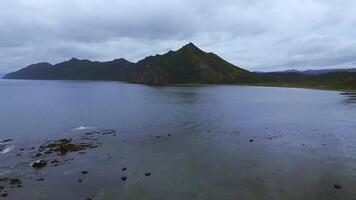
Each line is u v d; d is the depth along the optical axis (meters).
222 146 44.28
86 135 53.25
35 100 125.06
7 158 39.16
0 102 116.19
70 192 28.59
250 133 53.31
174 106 97.06
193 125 61.78
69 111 87.19
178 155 39.91
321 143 45.09
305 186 28.80
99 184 30.36
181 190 28.53
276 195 26.91
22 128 60.66
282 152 40.44
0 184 30.45
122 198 27.12
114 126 61.91
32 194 28.17
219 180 30.77
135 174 32.97
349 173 32.03
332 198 26.12
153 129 58.03
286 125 61.16
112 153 41.31
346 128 56.84
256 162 36.31
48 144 46.25
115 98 132.38
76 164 36.53
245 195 27.06
